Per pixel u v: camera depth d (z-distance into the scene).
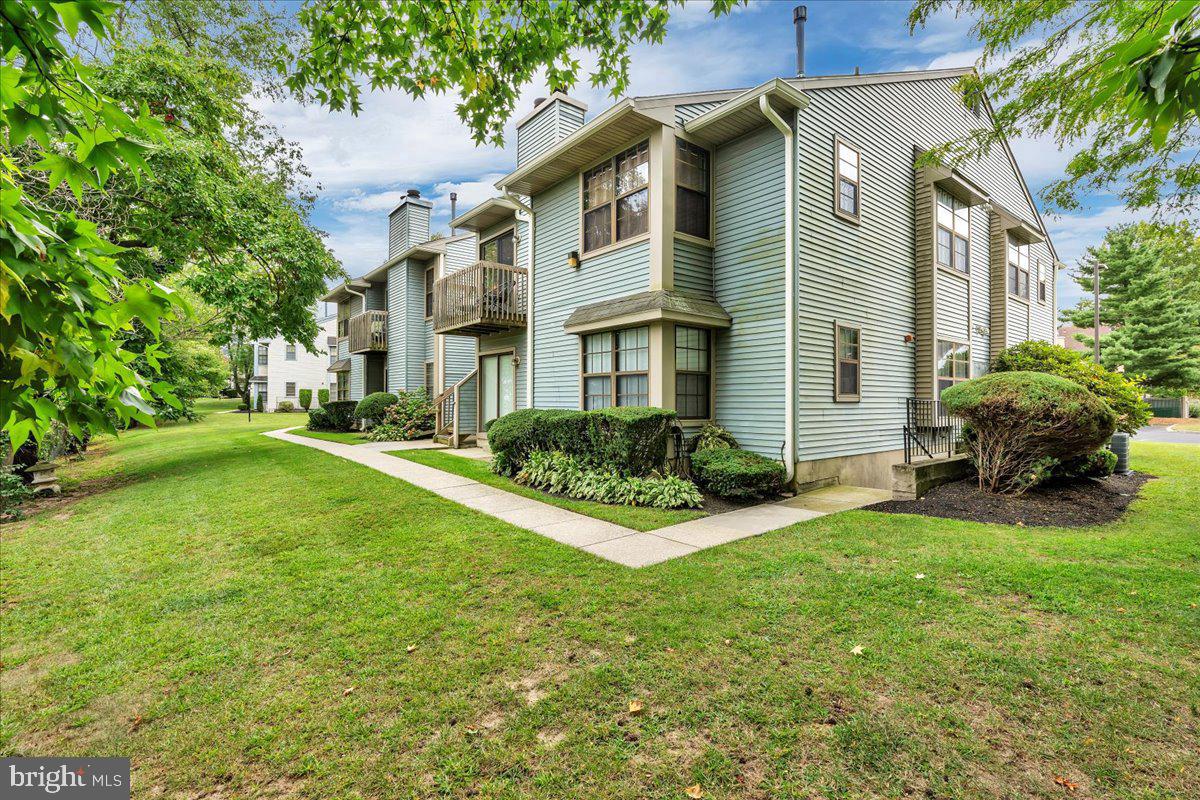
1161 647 2.93
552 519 6.07
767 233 7.96
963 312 11.18
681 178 8.30
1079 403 6.05
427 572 4.36
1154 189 4.41
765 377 7.98
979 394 6.74
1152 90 1.49
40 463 8.73
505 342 12.26
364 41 3.44
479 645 3.15
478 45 3.67
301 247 11.17
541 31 3.59
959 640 3.06
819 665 2.85
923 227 9.97
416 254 16.64
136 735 2.44
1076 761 2.12
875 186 9.13
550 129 11.31
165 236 9.27
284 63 3.48
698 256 8.52
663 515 6.28
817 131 8.01
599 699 2.61
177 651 3.18
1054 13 4.52
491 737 2.36
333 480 8.29
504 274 11.23
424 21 3.40
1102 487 7.21
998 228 12.17
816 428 7.95
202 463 10.98
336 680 2.83
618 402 8.70
